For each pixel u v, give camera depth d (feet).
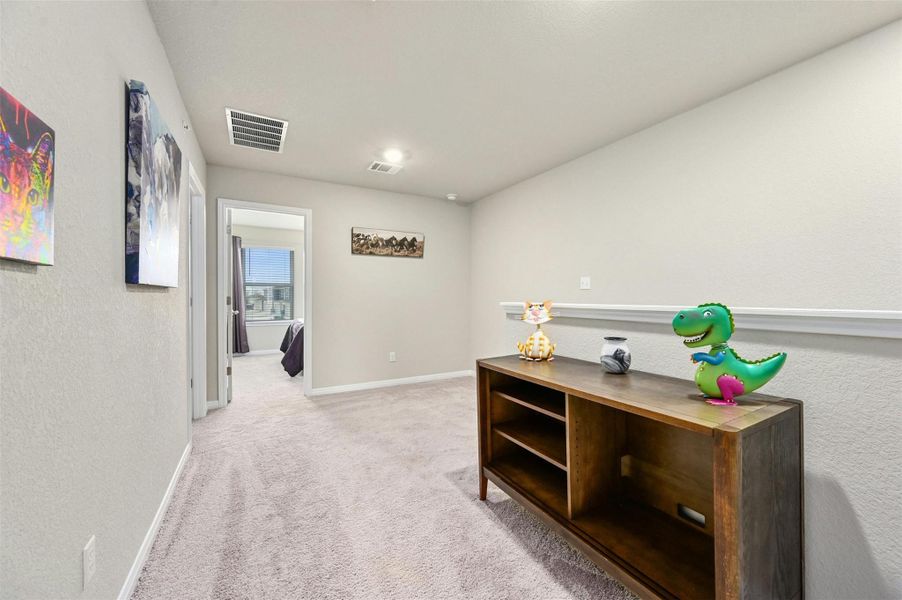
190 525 5.48
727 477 2.95
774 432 3.29
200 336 10.48
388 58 6.44
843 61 6.12
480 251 15.76
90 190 3.29
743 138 7.39
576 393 4.31
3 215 2.08
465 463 7.61
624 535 4.27
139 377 4.61
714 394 3.71
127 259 4.17
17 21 2.27
